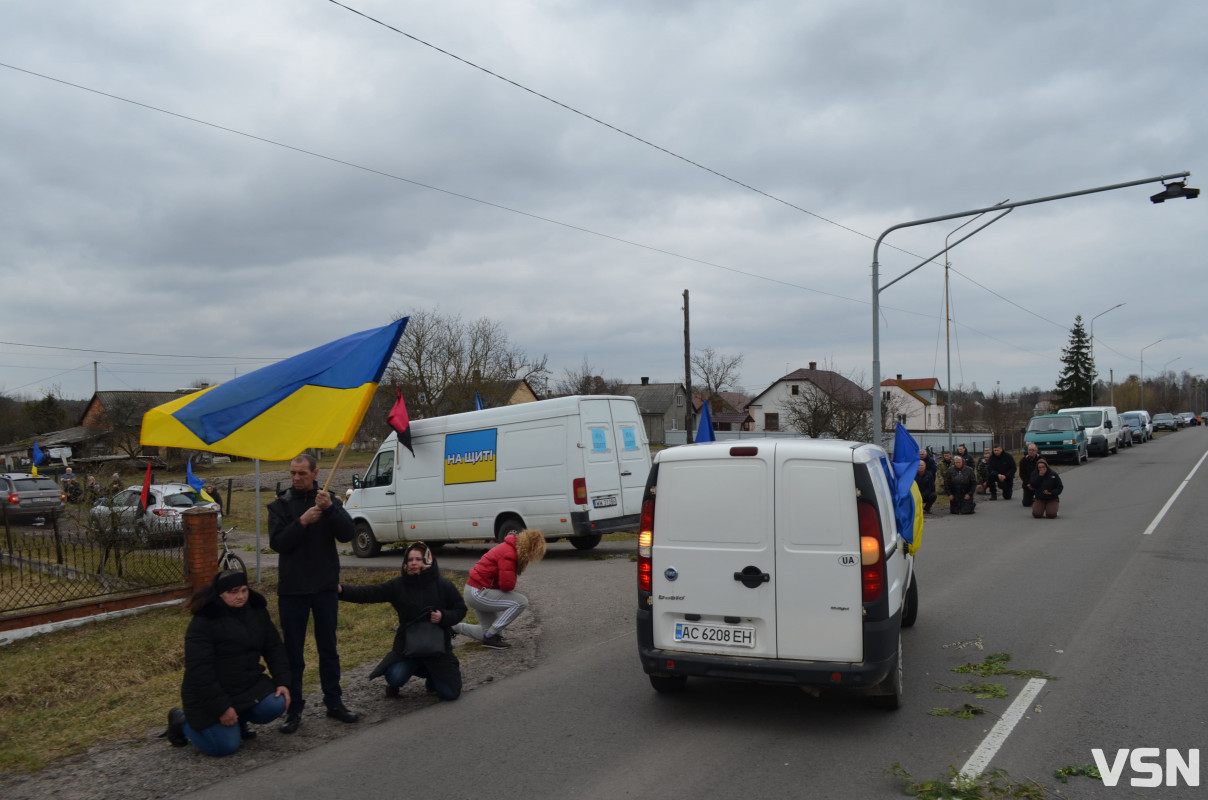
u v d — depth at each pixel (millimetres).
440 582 6559
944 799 4316
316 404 6590
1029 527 16844
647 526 5973
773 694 6371
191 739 5363
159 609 11125
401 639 6430
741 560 5656
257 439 6594
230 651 5383
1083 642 7551
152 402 54312
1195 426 82938
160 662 8656
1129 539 14305
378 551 16719
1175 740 5129
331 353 6754
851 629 5426
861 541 5445
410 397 45188
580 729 5652
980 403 74625
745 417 79000
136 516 12234
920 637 7957
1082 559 12391
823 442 5848
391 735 5664
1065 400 75500
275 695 5461
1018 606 9227
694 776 4762
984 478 25312
